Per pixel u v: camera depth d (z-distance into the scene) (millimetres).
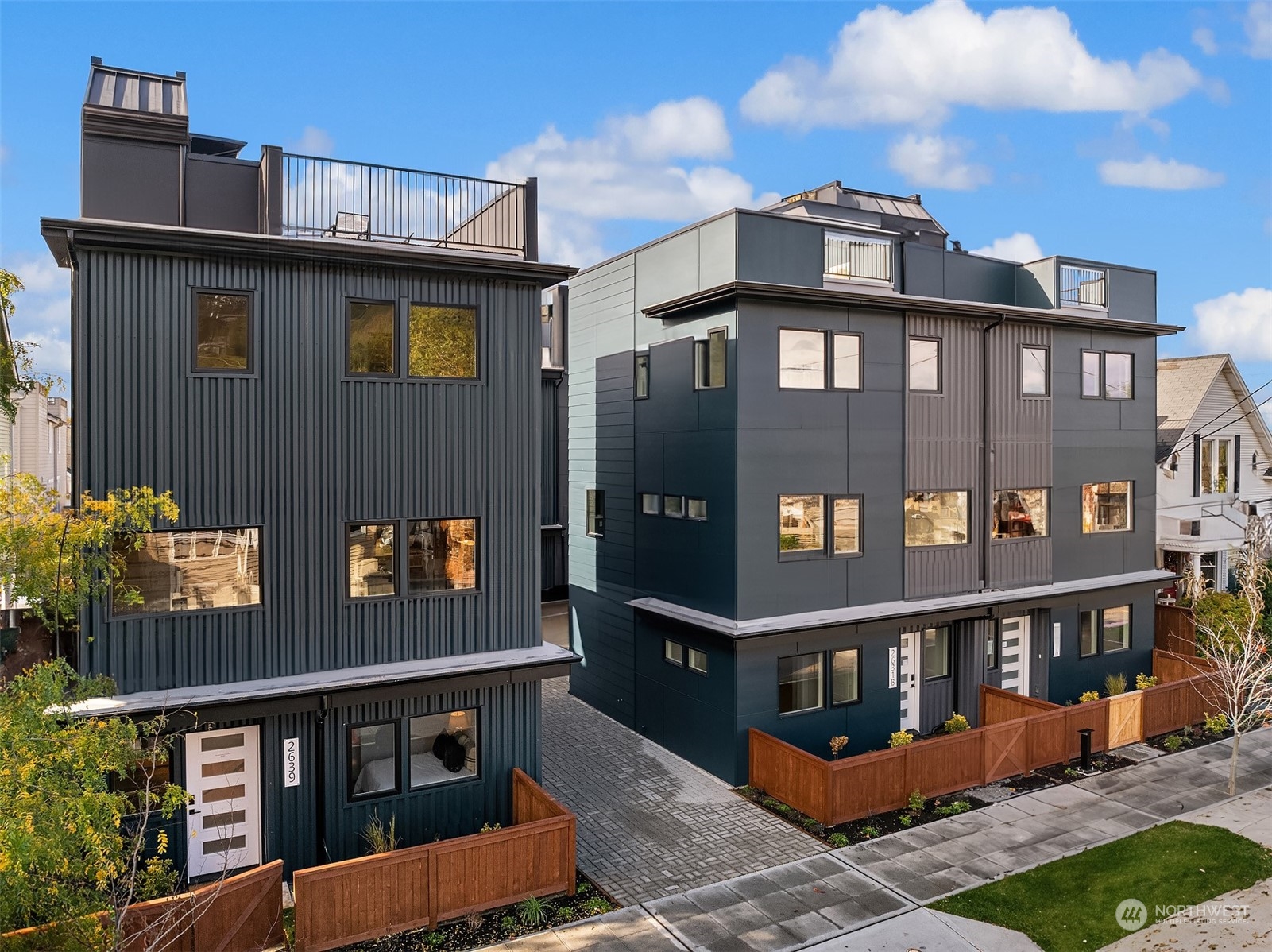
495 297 13102
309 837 11844
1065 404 19844
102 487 10750
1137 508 21328
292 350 11766
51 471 27859
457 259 12453
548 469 29609
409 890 10469
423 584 12711
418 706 12461
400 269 12367
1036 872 12016
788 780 14422
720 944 10234
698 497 16547
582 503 21453
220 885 9180
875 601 16891
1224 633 19906
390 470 12375
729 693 15508
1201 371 27312
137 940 9023
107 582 9883
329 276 11984
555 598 29828
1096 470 20469
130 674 10938
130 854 8602
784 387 15922
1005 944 10250
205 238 10992
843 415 16516
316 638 11938
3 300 8641
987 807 14344
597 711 20516
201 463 11258
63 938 7688
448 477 12781
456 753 12836
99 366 10742
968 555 18078
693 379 16656
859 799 13789
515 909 10984
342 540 12078
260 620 11609
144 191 11500
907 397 17250
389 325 12438
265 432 11609
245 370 11562
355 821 12070
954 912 10945
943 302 17203
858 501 16766
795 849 12836
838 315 16453
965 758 15062
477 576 13094
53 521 8766
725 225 15898
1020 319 18547
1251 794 14945
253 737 11625
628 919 10828
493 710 13023
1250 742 17656
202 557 11352
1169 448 26281
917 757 14438
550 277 13219
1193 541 25484
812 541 16297
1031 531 19312
